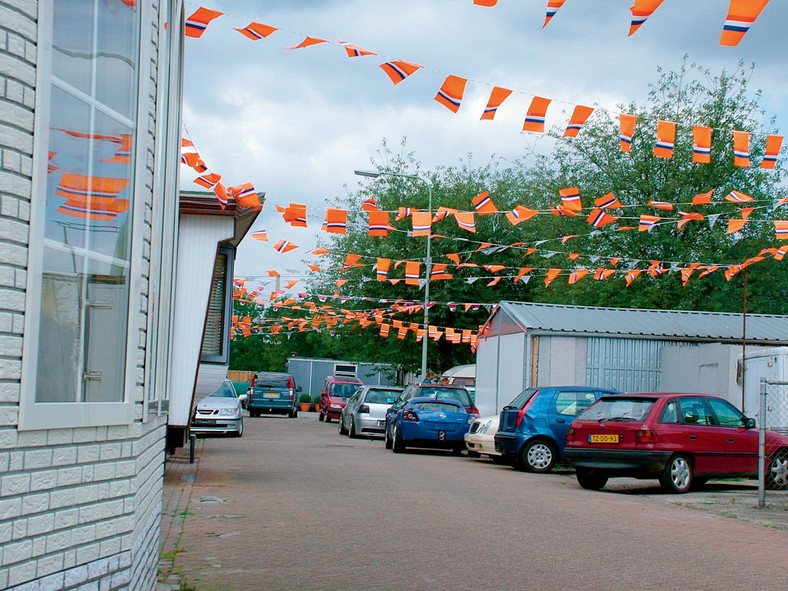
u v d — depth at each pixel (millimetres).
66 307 4387
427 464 19828
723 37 6582
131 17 5059
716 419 15430
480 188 40438
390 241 36125
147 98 5172
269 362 74125
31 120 3996
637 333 24016
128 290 5027
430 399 23484
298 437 28562
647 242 33594
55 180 4246
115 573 4859
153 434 6348
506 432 19469
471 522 11047
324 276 38438
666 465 14781
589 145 35344
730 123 32812
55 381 4301
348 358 53594
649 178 34000
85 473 4523
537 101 10562
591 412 15703
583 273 22469
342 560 8562
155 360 6352
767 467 15930
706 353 23000
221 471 16641
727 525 11453
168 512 11422
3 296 3814
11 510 3887
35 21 4027
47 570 4180
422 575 7938
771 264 33156
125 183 5004
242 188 13414
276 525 10562
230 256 14680
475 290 37406
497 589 7461
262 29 9414
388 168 36688
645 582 7859
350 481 15391
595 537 10164
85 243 4562
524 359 23594
